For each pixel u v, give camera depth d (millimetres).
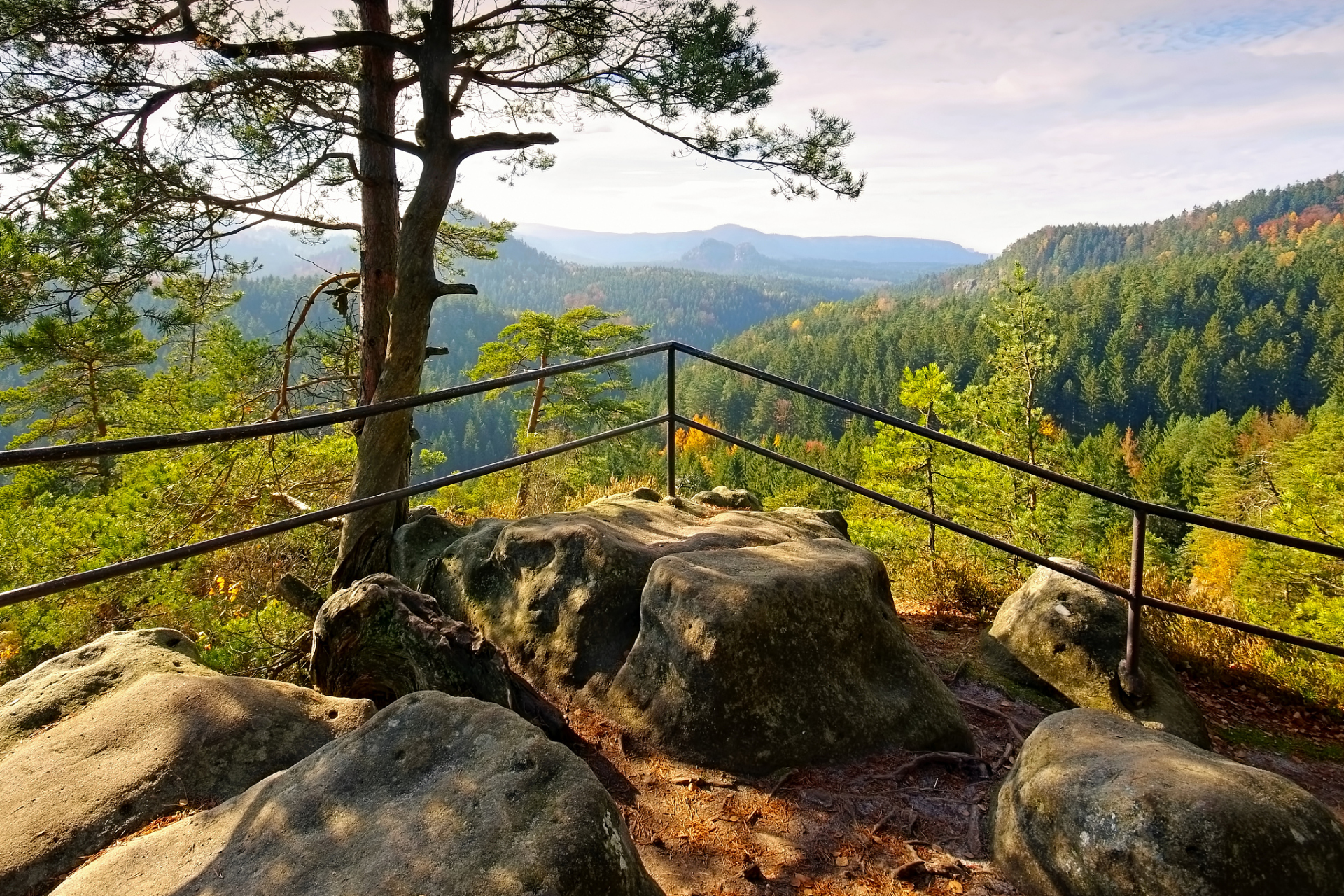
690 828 2660
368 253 7777
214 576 8023
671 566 3385
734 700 3020
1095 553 12219
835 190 6688
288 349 9367
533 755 2100
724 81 5945
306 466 9469
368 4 6727
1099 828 2240
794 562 3518
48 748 2484
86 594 6793
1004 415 19516
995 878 2475
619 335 25172
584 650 3525
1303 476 15531
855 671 3291
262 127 5965
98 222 6418
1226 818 2123
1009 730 3611
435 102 5559
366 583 3395
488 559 4113
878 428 19344
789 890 2385
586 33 6332
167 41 5719
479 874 1757
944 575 5781
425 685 3141
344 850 1892
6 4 5625
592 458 22078
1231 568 23234
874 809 2805
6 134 5918
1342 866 2170
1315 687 4672
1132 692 3795
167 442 2641
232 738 2520
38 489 12547
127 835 2205
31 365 10711
